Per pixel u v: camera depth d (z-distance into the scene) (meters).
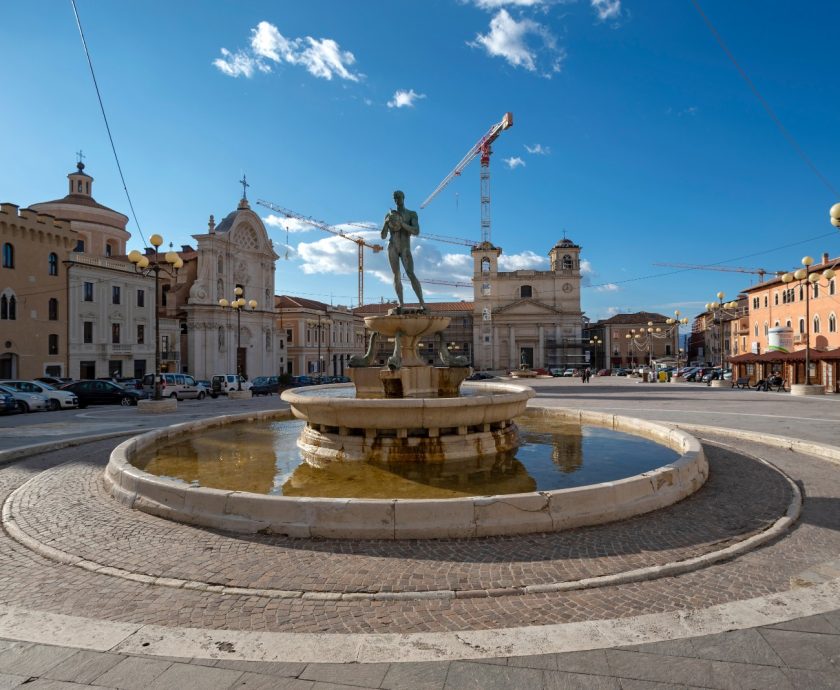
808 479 8.84
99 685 3.43
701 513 6.80
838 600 4.50
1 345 36.72
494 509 5.97
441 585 4.85
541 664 3.65
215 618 4.33
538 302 92.56
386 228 12.73
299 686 3.44
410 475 8.43
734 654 3.73
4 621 4.30
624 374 72.88
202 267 57.84
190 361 56.66
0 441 13.55
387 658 3.74
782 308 44.59
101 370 44.72
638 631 4.05
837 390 35.09
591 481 8.10
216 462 9.72
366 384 12.08
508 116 106.06
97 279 44.34
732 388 37.66
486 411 9.48
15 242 37.72
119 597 4.73
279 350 70.56
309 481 8.20
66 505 7.43
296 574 5.10
